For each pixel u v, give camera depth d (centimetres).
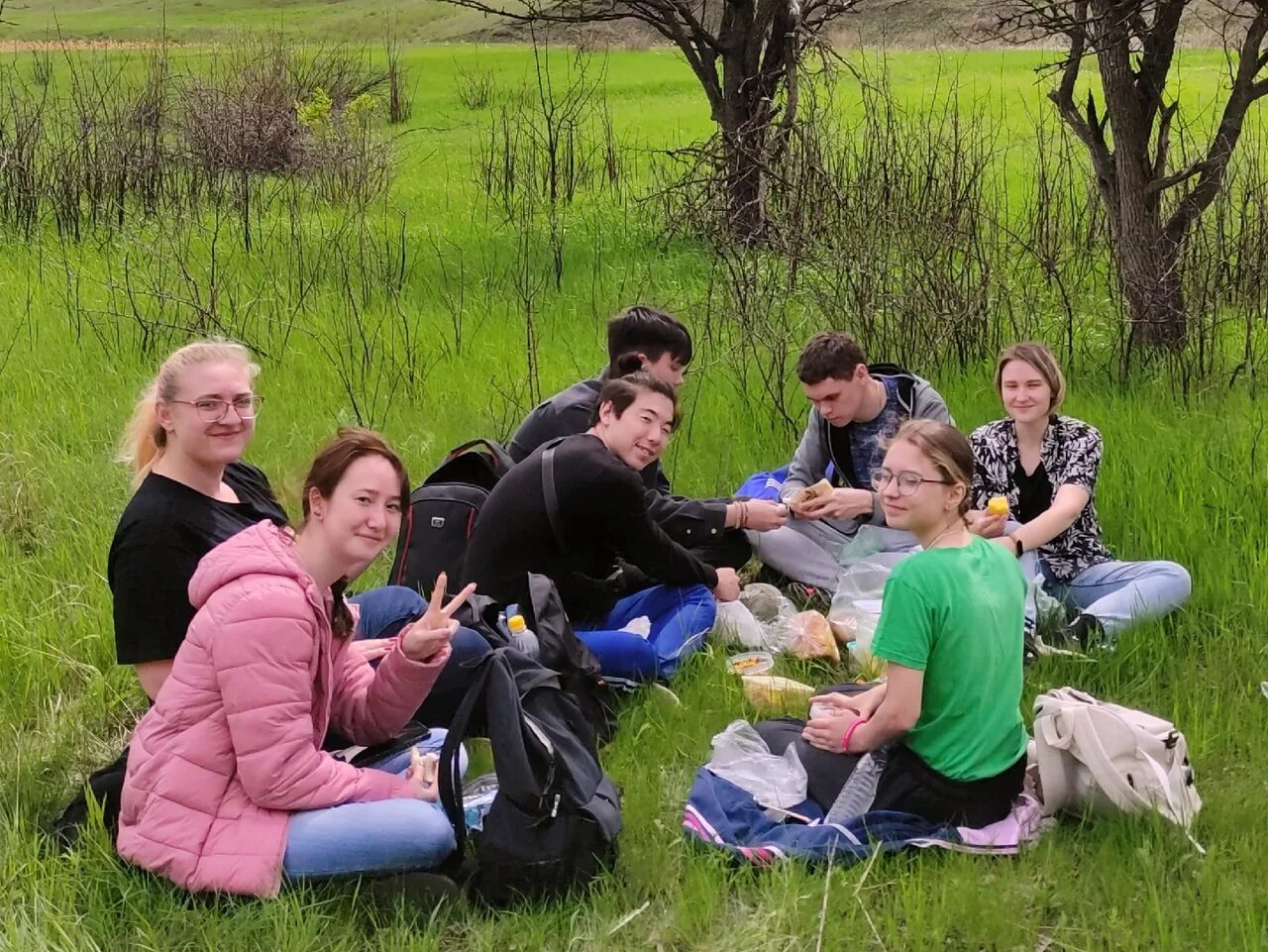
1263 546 531
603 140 1753
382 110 2184
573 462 443
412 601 444
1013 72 2152
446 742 343
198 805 329
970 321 755
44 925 321
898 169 882
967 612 349
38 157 1370
